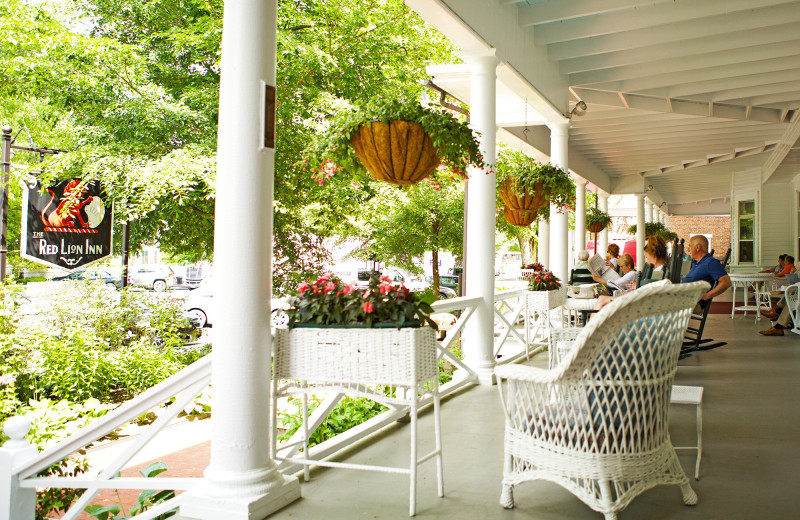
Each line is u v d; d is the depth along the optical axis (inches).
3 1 304.2
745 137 412.5
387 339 100.8
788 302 314.7
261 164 98.5
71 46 310.7
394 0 395.9
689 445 133.2
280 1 359.9
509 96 296.8
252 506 95.0
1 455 109.6
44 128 415.2
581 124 368.2
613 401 89.5
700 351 262.7
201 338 358.9
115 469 105.9
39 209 297.6
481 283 204.4
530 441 96.2
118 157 305.3
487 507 100.7
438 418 107.1
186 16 376.5
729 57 261.6
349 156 142.1
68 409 207.3
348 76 378.6
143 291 315.6
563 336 139.1
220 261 98.6
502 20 206.8
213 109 335.3
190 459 185.0
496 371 98.2
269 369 101.7
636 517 96.0
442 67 257.6
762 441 135.9
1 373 231.6
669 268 236.4
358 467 102.4
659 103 324.2
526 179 232.7
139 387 260.5
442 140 132.1
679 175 602.2
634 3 204.7
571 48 253.1
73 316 275.4
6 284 269.6
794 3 218.7
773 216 541.0
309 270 393.1
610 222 554.6
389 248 509.7
